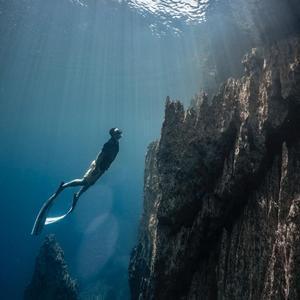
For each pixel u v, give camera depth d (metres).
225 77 11.21
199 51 14.46
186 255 7.14
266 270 5.73
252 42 9.26
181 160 7.55
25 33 30.78
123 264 39.62
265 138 6.47
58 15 26.77
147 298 7.92
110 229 53.22
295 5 6.96
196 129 7.60
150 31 27.36
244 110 6.96
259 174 6.57
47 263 23.09
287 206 5.59
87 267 41.62
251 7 8.00
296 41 6.72
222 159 7.21
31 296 22.94
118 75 42.47
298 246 4.84
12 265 54.78
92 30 29.09
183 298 7.31
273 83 6.62
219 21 10.56
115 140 8.92
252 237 6.21
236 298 6.03
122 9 24.56
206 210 6.99
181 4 20.28
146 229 11.94
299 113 6.30
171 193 7.49
